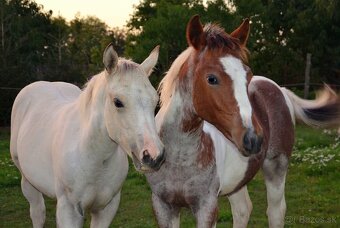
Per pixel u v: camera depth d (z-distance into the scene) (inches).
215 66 109.8
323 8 932.0
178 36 762.2
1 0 827.4
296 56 898.7
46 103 154.6
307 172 290.7
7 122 540.4
